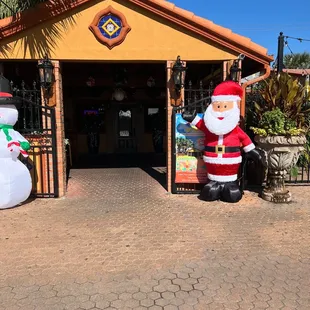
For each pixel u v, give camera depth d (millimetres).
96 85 11938
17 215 5914
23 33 6586
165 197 7074
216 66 9086
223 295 3404
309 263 4109
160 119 15617
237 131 6559
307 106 6895
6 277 3801
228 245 4629
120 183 8547
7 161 6055
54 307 3217
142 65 10234
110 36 6785
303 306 3221
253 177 7926
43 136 6934
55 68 6766
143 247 4574
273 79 6746
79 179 9148
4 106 6008
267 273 3857
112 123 15469
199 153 7141
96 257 4285
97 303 3281
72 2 6520
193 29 6816
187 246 4602
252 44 7016
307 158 8234
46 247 4582
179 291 3482
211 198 6676
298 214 5941
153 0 6586
